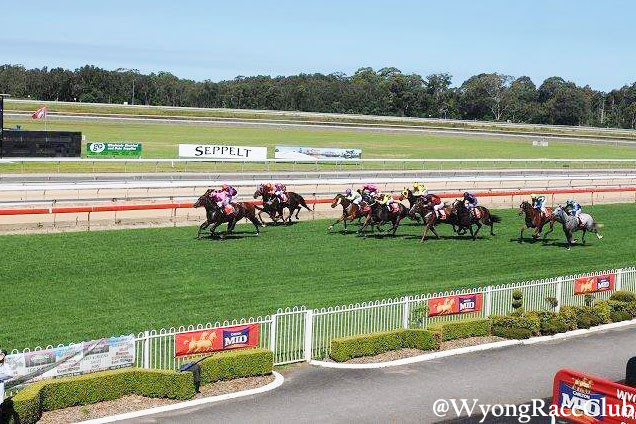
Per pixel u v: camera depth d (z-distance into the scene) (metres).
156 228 34.38
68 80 157.88
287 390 16.38
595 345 20.45
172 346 18.72
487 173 63.09
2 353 13.65
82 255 28.16
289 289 24.75
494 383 17.19
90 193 42.00
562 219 34.12
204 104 169.88
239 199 42.62
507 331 20.83
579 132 130.50
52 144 58.06
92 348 15.48
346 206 35.28
